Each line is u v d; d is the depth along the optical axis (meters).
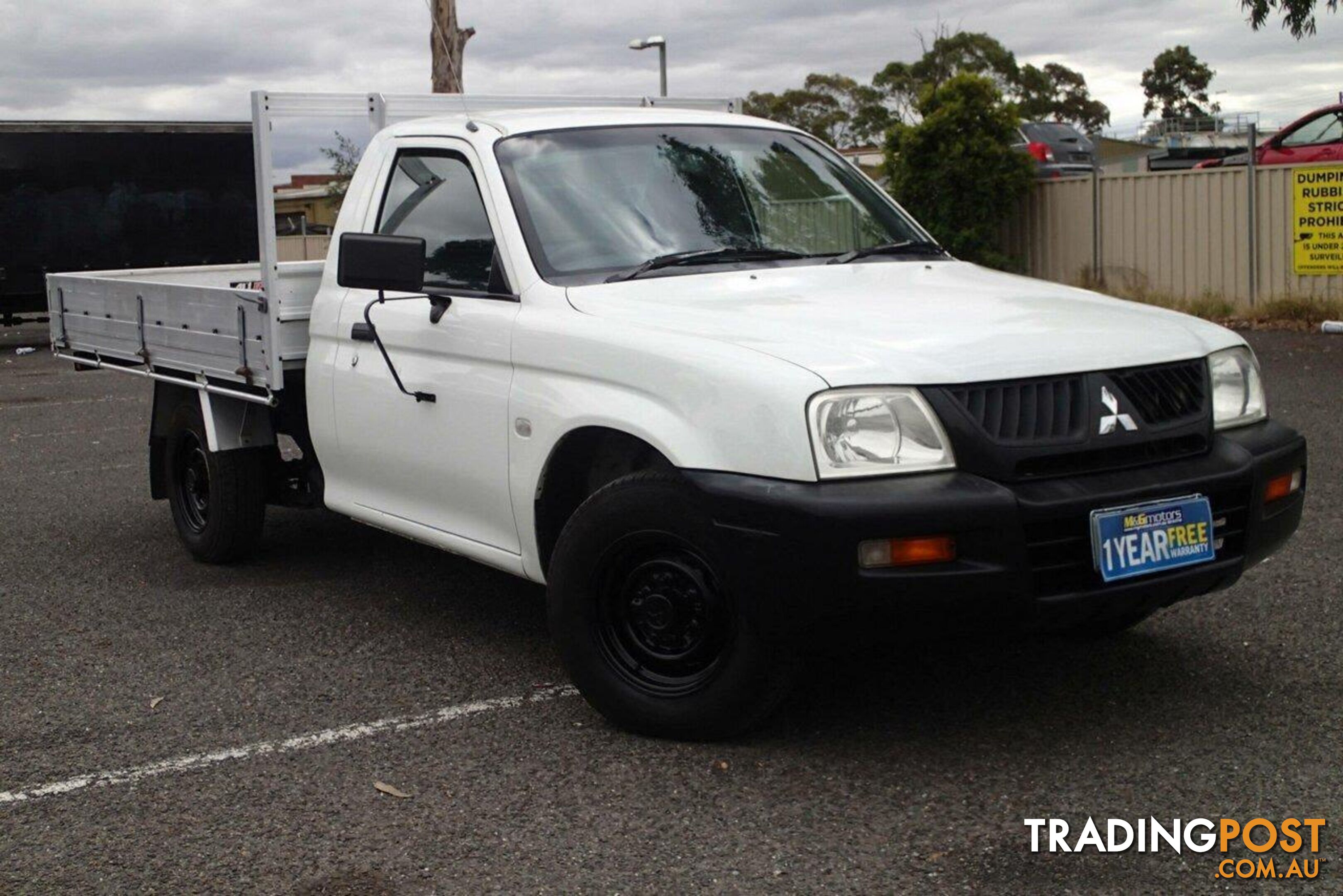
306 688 5.09
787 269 5.07
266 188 5.88
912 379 3.94
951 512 3.79
